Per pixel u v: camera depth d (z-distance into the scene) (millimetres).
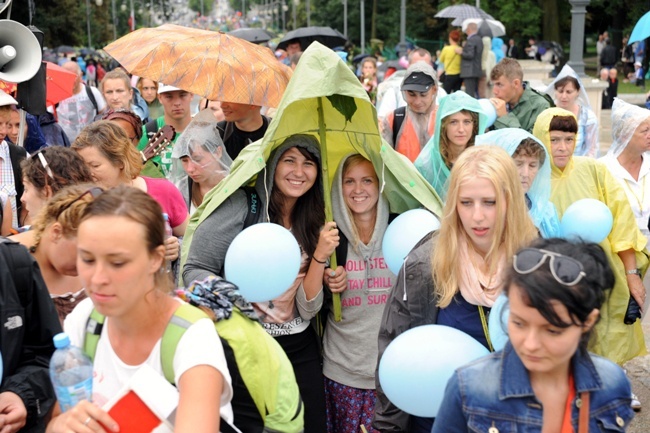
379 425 3193
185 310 2352
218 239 3674
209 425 2188
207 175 4969
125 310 2227
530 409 2232
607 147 14906
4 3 7062
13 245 2758
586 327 2156
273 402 2730
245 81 4992
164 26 5496
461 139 4965
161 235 2283
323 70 3510
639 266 4742
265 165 3746
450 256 2967
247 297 3434
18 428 2648
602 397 2219
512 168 2939
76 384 2266
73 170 3529
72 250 2965
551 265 2092
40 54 5797
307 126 3807
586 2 15281
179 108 6113
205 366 2248
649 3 42531
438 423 2389
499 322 2764
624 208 4637
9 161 5121
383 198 3857
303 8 69125
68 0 44188
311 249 3832
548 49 36688
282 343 3777
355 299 3871
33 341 2793
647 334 6527
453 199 2961
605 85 15445
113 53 5227
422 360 2795
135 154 4270
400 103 8273
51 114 7910
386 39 53438
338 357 3893
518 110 7797
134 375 2248
